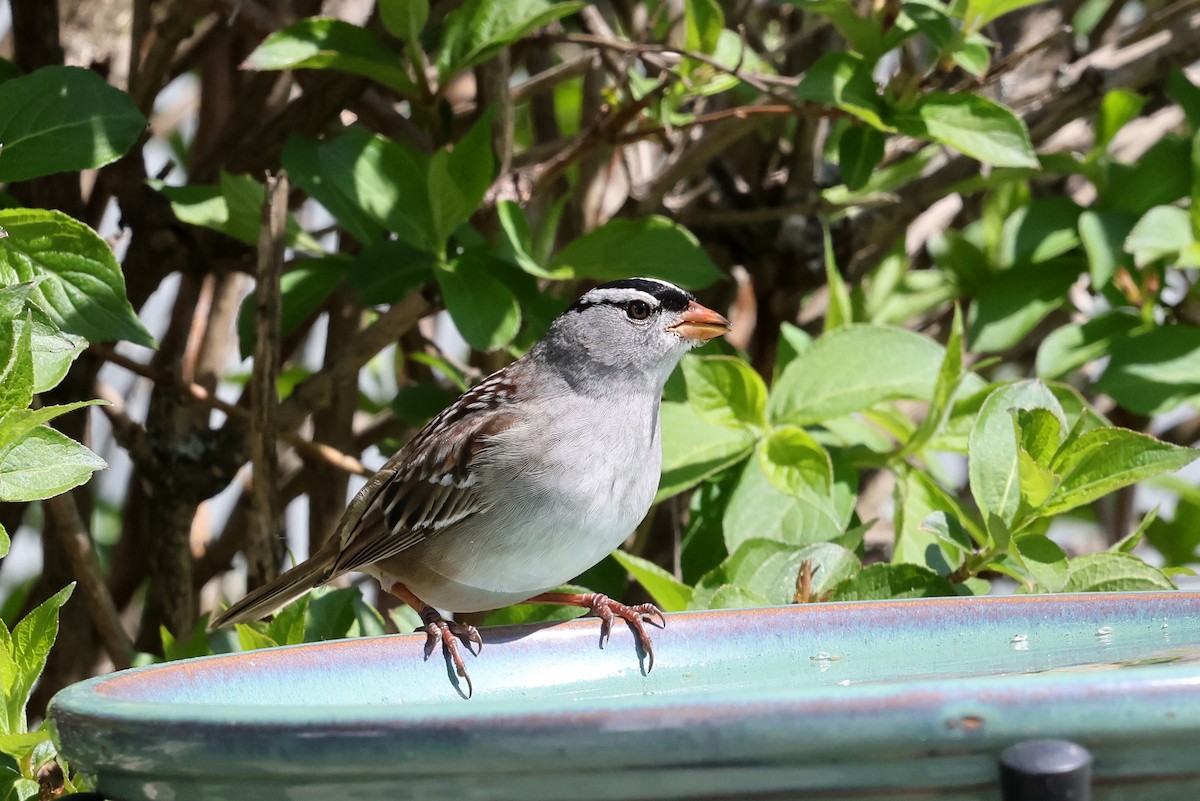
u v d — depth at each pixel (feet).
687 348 23.71
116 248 33.22
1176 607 20.07
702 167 34.12
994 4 26.22
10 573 43.16
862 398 27.66
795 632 19.98
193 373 34.53
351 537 23.40
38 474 19.43
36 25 30.73
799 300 35.27
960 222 39.24
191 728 12.87
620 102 30.17
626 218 31.01
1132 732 11.83
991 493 23.07
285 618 23.30
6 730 20.03
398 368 37.70
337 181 27.32
